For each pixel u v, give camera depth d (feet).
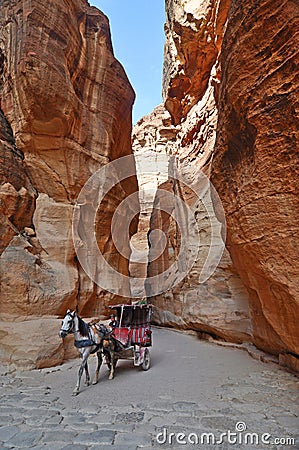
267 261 16.37
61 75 29.91
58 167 31.71
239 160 19.53
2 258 25.35
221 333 35.45
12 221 27.84
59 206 30.96
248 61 16.05
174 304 50.93
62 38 31.22
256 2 15.16
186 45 54.65
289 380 20.75
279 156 14.92
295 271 14.69
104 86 38.06
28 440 12.25
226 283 36.58
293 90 13.93
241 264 21.88
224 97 19.94
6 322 24.06
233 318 33.91
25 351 22.80
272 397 17.38
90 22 38.52
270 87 15.03
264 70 15.30
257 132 15.98
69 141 31.99
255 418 14.39
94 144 35.60
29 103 28.37
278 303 17.63
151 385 19.95
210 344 36.76
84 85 36.17
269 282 17.43
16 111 30.04
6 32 30.96
